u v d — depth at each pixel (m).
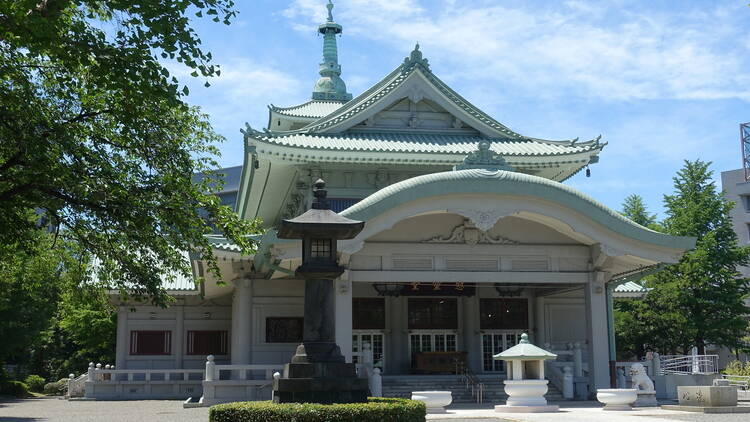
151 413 25.39
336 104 52.38
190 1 15.55
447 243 28.95
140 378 38.72
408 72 36.03
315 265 17.86
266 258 26.72
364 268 28.25
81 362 54.59
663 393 31.34
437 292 34.81
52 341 55.97
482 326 35.38
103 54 15.28
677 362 36.78
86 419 23.05
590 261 29.58
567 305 35.78
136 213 18.33
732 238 48.72
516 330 35.59
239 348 32.25
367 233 26.50
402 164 33.44
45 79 18.73
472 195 27.12
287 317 32.97
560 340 35.38
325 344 17.52
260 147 31.77
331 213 18.48
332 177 33.81
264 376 31.75
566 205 27.47
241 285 32.56
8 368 53.84
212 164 21.30
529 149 35.50
